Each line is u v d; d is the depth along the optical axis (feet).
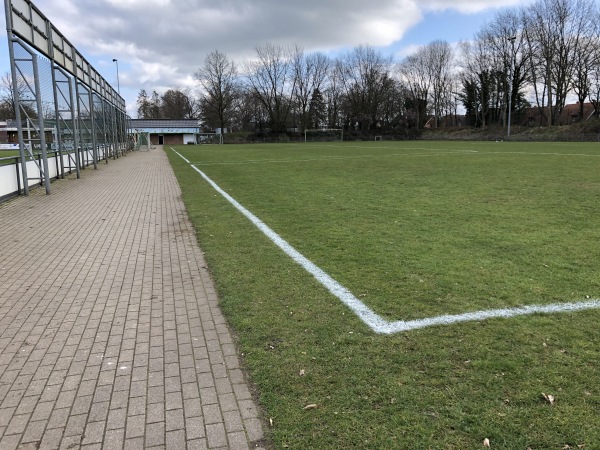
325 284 16.06
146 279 17.67
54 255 21.54
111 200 39.19
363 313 13.44
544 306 13.67
